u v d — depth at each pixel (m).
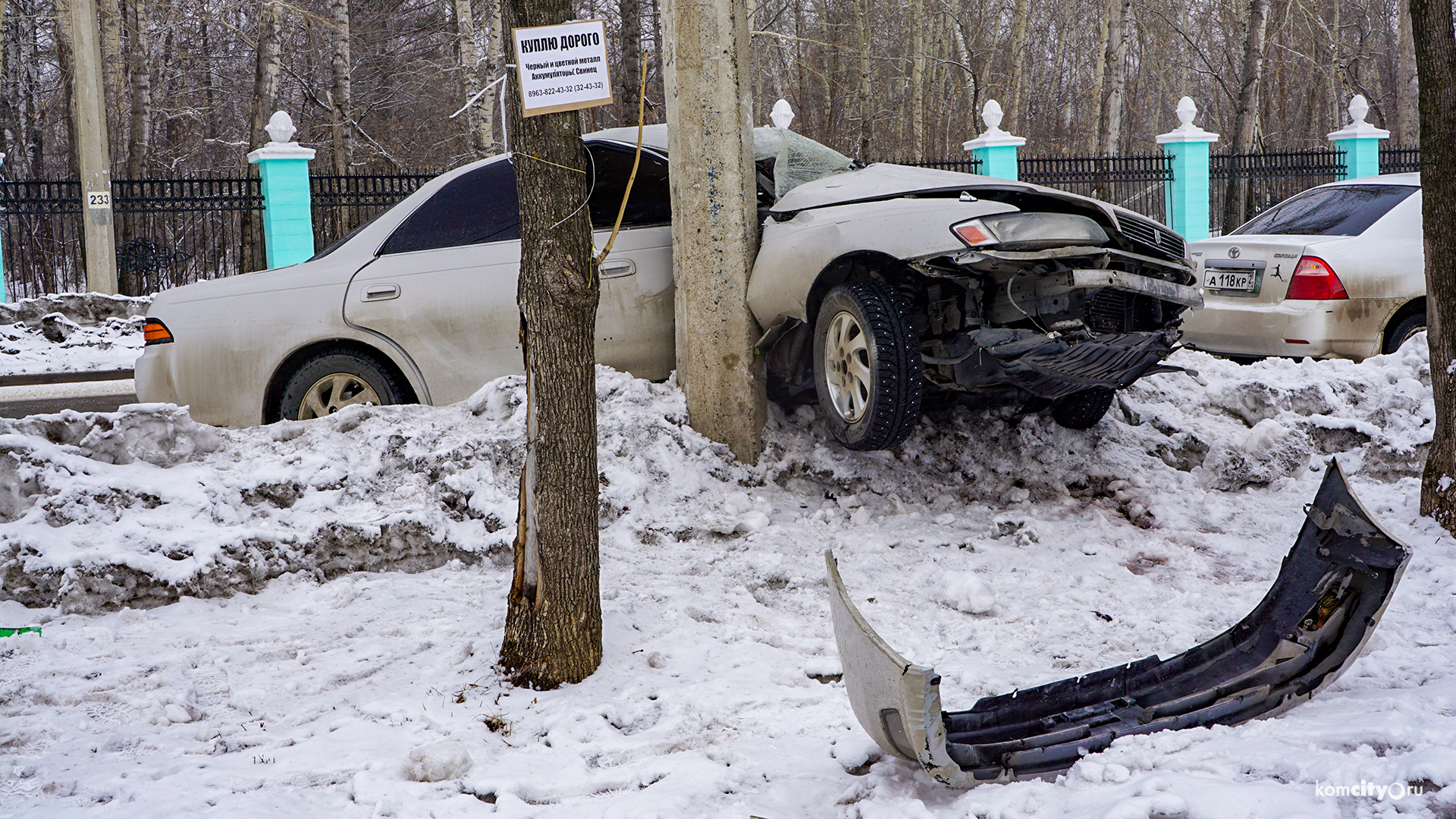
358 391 6.44
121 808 2.86
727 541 5.40
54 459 4.93
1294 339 7.94
